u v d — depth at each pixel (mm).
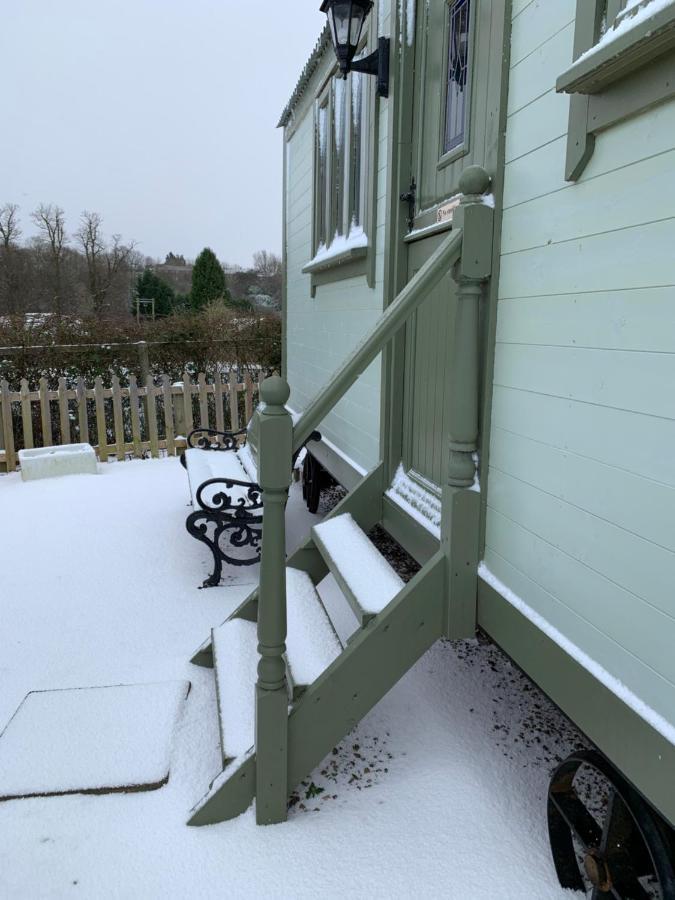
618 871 1585
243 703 2326
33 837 1968
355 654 2072
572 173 1582
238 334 9102
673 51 1234
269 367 9078
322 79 4621
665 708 1363
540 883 1799
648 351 1370
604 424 1528
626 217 1422
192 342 8750
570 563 1690
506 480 2012
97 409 7207
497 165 1965
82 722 2457
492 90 2025
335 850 1915
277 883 1809
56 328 8078
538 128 1773
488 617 2115
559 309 1696
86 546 4570
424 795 2121
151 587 3873
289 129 6164
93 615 3502
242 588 3863
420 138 2916
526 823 2004
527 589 1912
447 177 2605
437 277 1980
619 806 1583
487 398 2072
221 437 7789
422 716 2547
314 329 5148
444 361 2645
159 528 4949
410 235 2934
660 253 1320
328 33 4164
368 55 3316
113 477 6559
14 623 3410
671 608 1334
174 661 3000
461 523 2123
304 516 5293
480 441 2135
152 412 7473
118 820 2031
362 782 2188
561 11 1656
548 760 2289
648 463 1384
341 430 4250
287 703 1968
